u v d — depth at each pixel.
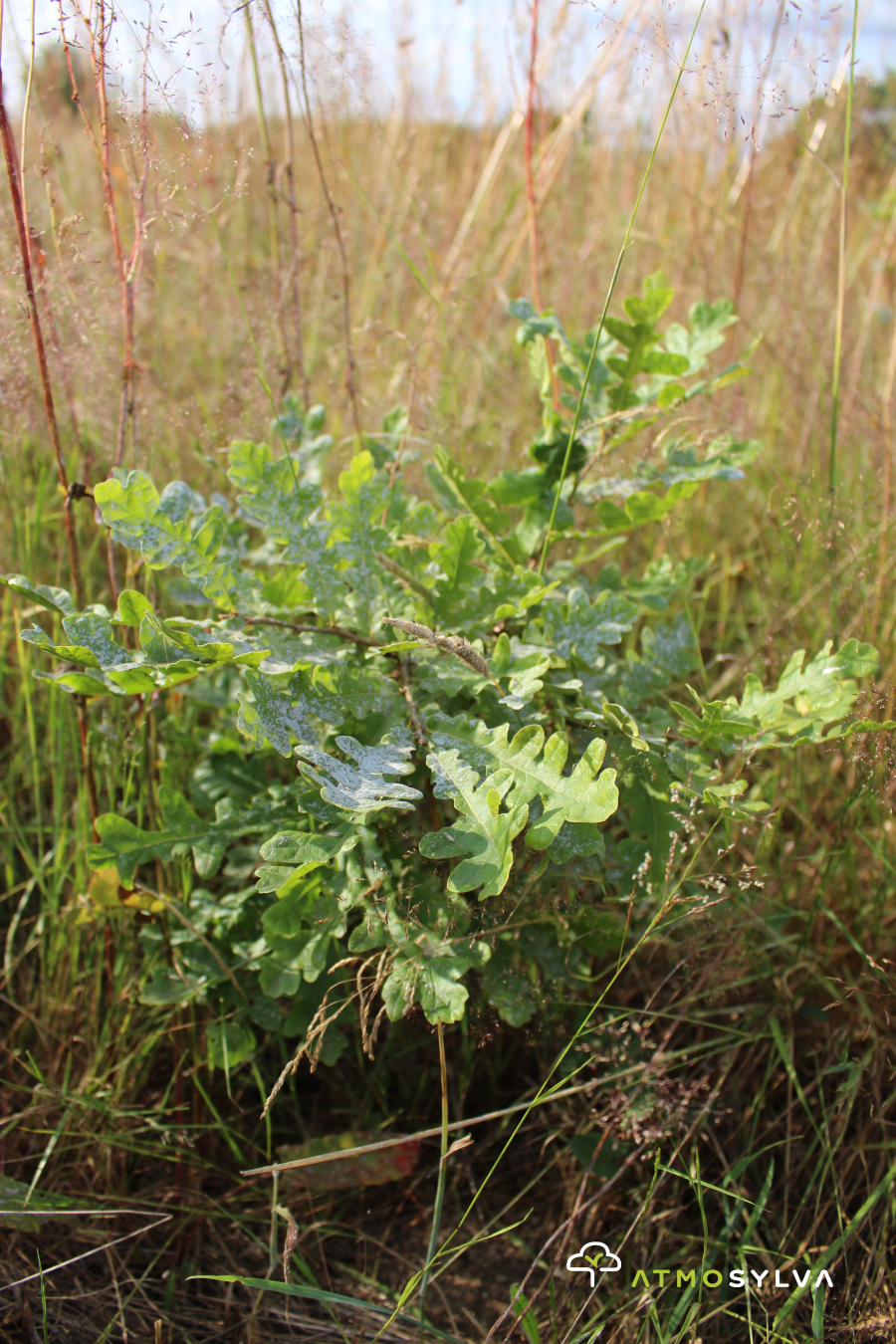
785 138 1.71
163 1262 0.93
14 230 1.08
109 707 1.02
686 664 0.98
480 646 0.90
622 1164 0.94
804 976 1.03
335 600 0.91
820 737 0.87
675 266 1.60
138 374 1.01
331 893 0.88
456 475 0.98
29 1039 1.01
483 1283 0.92
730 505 1.44
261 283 1.31
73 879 1.02
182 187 0.97
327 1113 1.00
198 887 1.03
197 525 0.98
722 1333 0.88
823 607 1.20
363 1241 0.95
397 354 1.46
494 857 0.78
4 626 1.13
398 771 0.82
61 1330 0.87
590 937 0.91
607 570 1.02
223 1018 0.92
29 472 1.31
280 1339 0.89
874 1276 0.90
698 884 0.98
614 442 0.99
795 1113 0.99
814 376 1.43
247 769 1.01
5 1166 0.95
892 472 1.28
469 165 1.71
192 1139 0.94
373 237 1.73
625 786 0.89
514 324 1.53
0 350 1.06
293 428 1.10
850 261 1.72
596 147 1.71
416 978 0.84
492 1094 1.01
